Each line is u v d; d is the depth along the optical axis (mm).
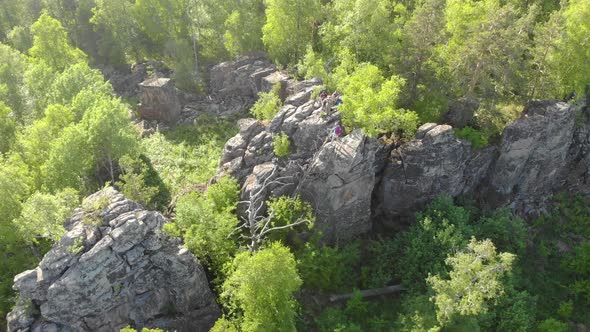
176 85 72375
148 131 65375
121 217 35250
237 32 72000
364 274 43438
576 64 50875
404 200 46469
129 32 81562
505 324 38844
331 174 41938
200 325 38406
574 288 45406
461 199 48094
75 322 34125
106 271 33844
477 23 45656
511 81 46469
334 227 44906
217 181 45906
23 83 67500
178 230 38844
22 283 33344
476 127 48062
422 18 46500
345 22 56594
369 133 40906
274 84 61000
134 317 36438
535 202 52438
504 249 45062
